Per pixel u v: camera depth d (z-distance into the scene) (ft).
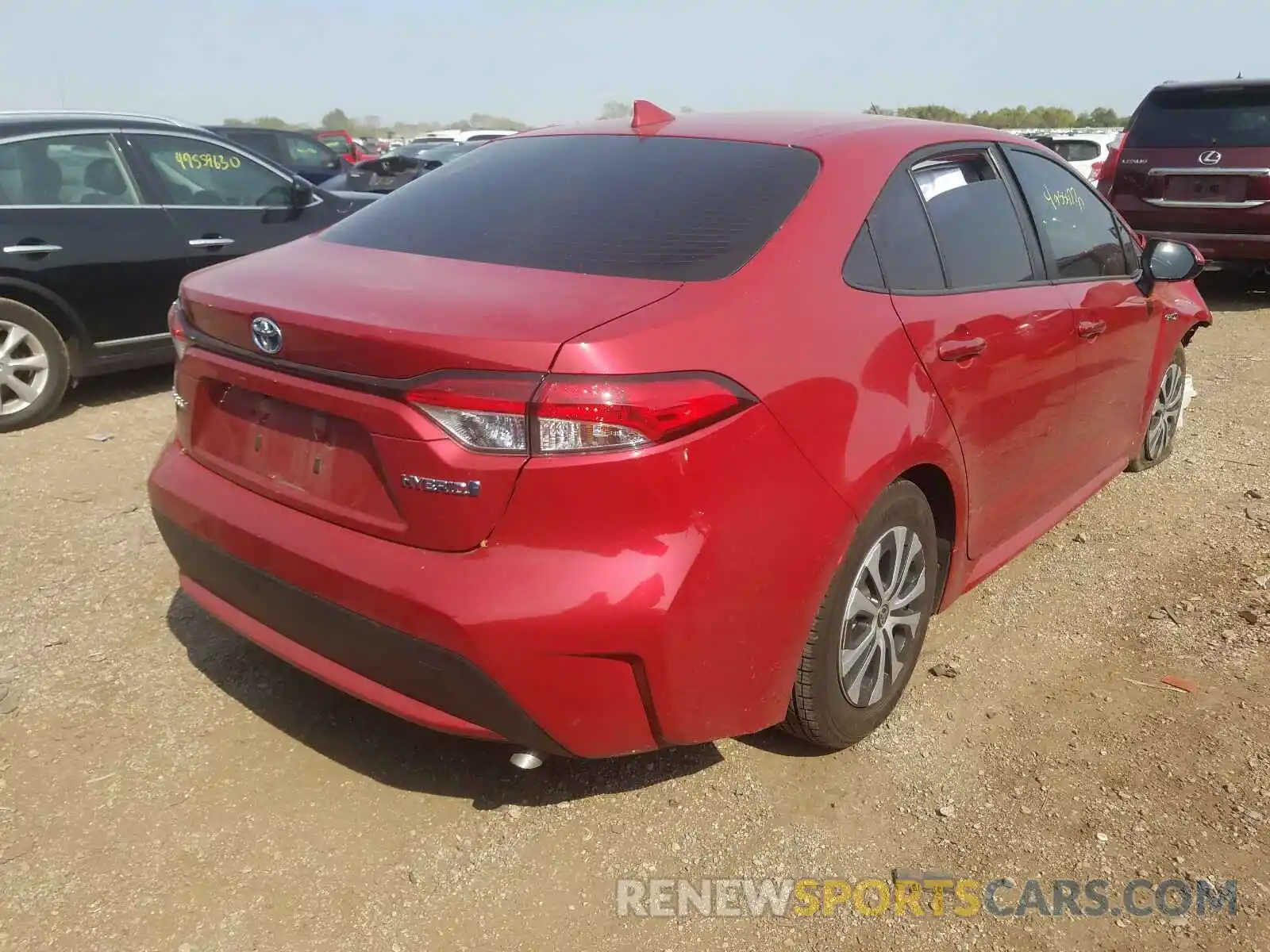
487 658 6.85
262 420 8.23
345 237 9.49
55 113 19.31
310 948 7.22
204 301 8.32
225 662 10.60
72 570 12.48
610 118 10.85
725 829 8.43
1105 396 12.84
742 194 8.60
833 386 7.86
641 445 6.72
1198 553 13.57
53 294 18.29
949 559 10.11
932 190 9.87
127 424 18.62
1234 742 9.58
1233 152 28.48
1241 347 24.95
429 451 6.84
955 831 8.45
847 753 9.39
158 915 7.43
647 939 7.37
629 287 7.48
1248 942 7.36
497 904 7.64
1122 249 13.44
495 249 8.39
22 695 9.89
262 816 8.44
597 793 8.82
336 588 7.40
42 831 8.17
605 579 6.81
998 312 9.98
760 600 7.50
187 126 20.72
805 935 7.41
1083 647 11.28
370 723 9.72
